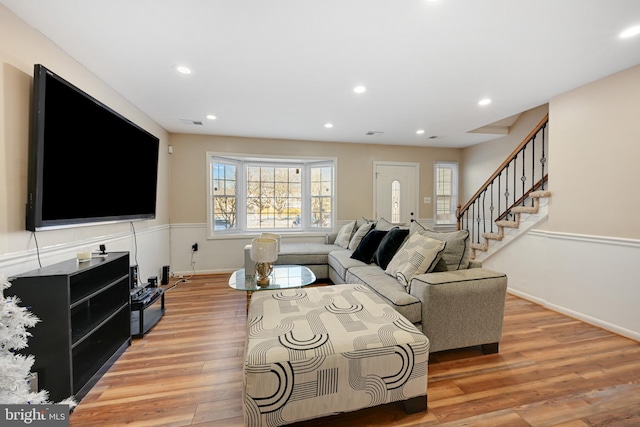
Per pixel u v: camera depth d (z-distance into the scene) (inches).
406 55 80.8
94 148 83.4
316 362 49.8
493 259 144.6
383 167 200.1
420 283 76.1
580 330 94.8
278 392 48.3
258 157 178.7
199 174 168.7
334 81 98.0
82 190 78.6
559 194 111.6
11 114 62.1
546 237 117.0
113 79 95.7
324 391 50.4
